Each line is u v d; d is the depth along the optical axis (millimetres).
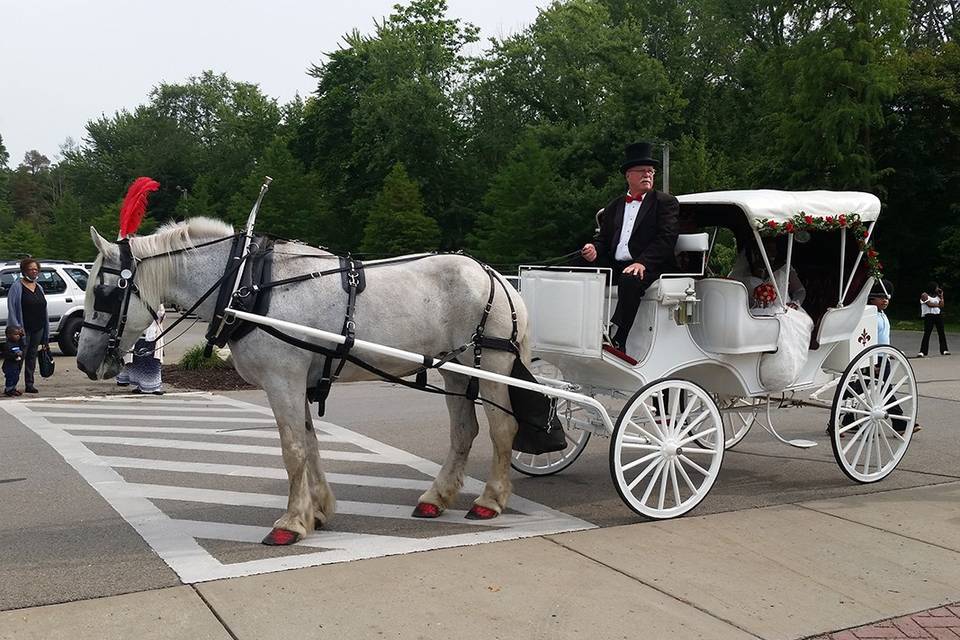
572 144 34812
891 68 31141
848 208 6984
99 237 5355
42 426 9836
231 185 62688
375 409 11180
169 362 16734
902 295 37594
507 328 5891
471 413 6176
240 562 4922
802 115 32312
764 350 6629
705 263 6879
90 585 4555
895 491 6969
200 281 5465
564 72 39781
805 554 5273
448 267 5816
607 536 5551
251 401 12227
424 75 42562
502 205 33812
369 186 43906
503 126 41750
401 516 6027
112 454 8203
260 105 67750
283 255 5492
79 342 5418
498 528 5734
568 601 4414
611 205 6922
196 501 6422
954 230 33281
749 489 7039
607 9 43938
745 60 38906
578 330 6133
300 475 5379
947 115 33875
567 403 7238
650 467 6000
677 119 34562
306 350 5281
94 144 81875
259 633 3961
